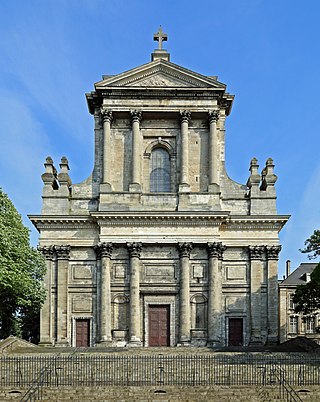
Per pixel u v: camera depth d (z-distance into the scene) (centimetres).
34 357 4344
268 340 6288
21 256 5519
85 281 6384
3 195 5666
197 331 6241
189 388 3641
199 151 6719
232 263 6475
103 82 6631
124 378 3981
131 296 6253
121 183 6644
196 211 6359
